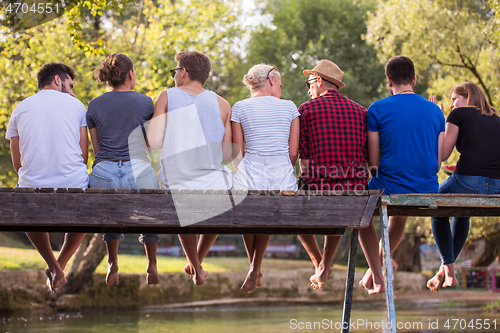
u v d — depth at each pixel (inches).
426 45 399.5
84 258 480.4
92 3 233.3
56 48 410.9
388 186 132.8
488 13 391.2
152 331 366.6
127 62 137.8
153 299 534.3
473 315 483.2
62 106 130.8
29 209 115.6
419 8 395.2
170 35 451.8
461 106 151.7
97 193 117.0
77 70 415.2
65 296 466.3
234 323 426.0
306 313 514.3
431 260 1202.6
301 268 743.7
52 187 125.6
